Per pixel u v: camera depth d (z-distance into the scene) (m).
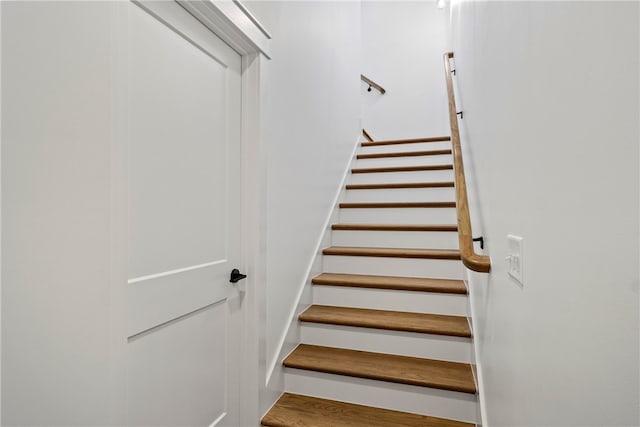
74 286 0.80
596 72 0.44
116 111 0.88
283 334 1.80
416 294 2.00
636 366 0.37
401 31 4.68
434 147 3.49
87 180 0.82
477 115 1.49
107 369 0.87
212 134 1.36
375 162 3.40
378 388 1.64
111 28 0.88
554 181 0.57
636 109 0.36
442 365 1.70
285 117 1.86
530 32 0.69
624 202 0.38
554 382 0.57
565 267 0.53
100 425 0.86
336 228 2.63
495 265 1.07
